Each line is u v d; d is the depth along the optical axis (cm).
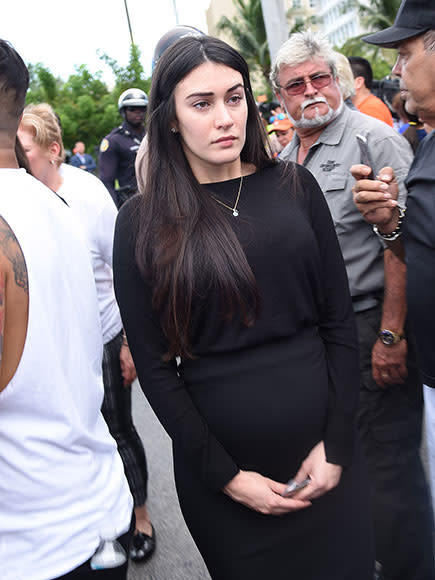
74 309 135
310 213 162
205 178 157
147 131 156
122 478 144
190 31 217
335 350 163
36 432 123
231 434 151
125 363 263
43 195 135
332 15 6762
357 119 233
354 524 160
